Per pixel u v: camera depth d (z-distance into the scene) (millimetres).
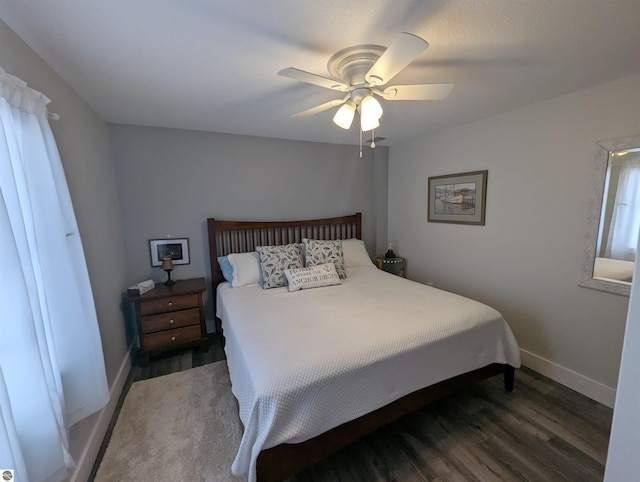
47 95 1536
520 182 2463
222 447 1695
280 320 1968
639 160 1815
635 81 1789
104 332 2090
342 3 1121
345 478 1517
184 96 2049
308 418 1337
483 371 2010
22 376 1051
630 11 1181
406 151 3730
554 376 2324
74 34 1295
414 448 1700
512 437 1769
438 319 1896
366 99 1498
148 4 1104
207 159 3086
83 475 1468
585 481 1481
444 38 1376
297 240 3604
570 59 1597
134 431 1823
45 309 1259
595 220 2021
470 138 2861
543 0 1112
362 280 2943
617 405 645
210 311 3246
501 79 1851
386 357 1570
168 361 2695
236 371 1726
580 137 2061
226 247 3244
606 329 2029
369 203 4020
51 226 1345
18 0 1055
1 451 875
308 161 3588
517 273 2551
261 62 1573
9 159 1069
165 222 2980
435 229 3375
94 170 2166
